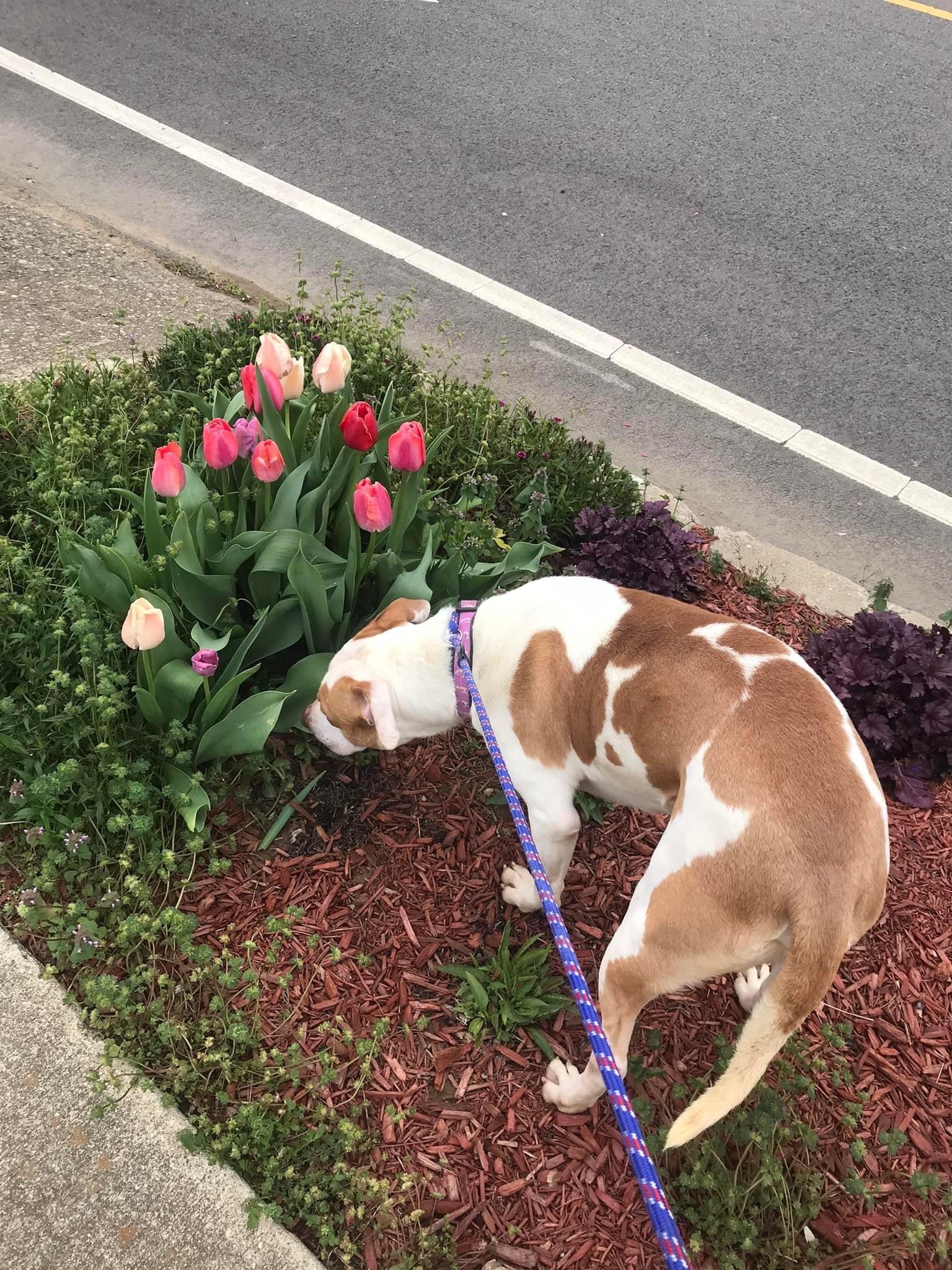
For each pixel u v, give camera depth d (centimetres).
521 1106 251
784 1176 237
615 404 519
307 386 403
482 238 624
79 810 286
